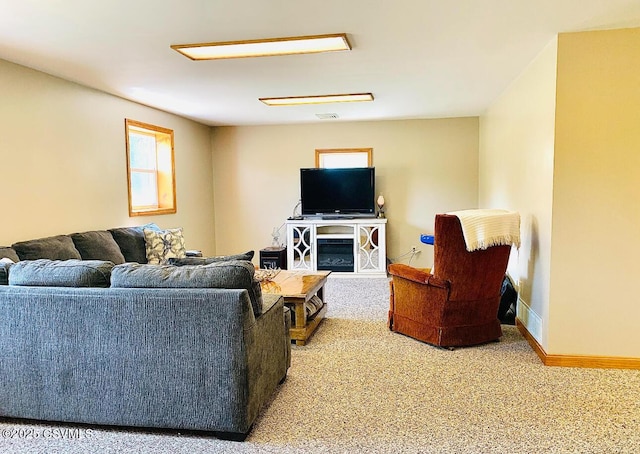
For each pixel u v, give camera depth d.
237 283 2.24
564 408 2.49
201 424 2.21
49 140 3.76
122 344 2.23
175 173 5.90
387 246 6.79
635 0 2.41
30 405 2.34
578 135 2.98
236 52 3.24
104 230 4.35
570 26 2.81
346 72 3.86
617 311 3.02
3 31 2.75
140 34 2.84
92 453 2.11
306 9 2.48
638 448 2.11
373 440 2.19
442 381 2.86
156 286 2.25
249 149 7.00
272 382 2.59
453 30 2.86
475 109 5.85
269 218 7.05
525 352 3.37
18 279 2.36
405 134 6.64
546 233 3.17
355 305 4.82
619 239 2.99
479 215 3.29
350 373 3.01
